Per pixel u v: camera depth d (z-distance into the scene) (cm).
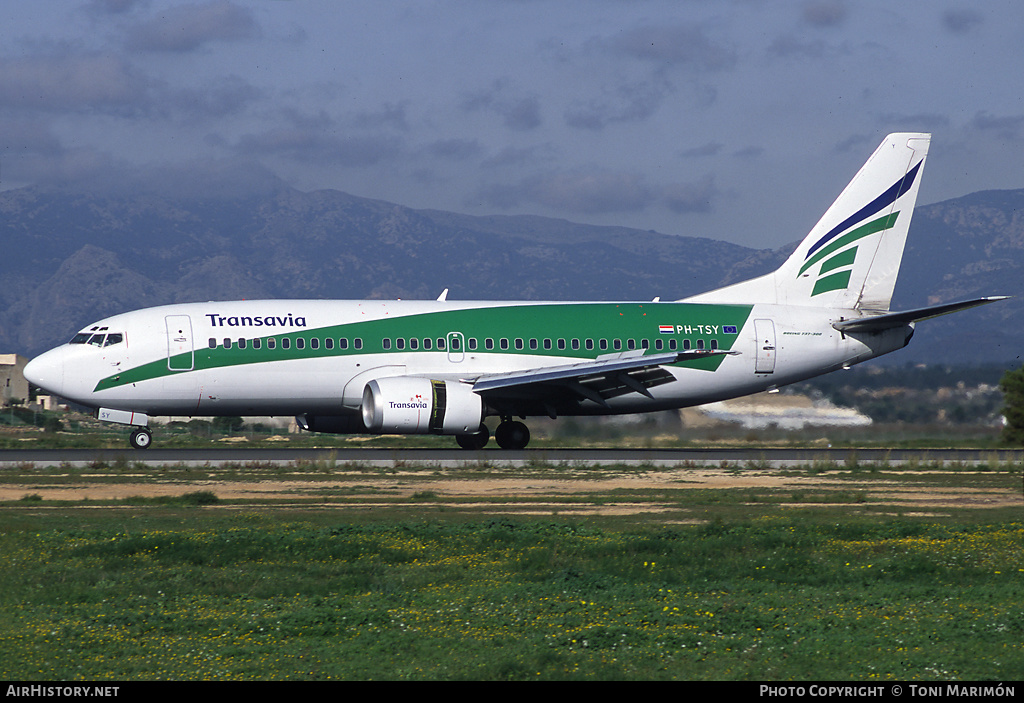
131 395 14888
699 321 16912
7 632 5194
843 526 8425
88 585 6300
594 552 7325
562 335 16312
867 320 16925
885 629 5238
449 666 4625
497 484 11800
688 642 4991
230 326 15200
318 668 4597
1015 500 10744
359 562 7006
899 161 17712
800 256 17600
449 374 15762
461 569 6825
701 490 11394
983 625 5278
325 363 15362
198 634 5188
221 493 10869
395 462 13750
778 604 5828
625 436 19350
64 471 13012
